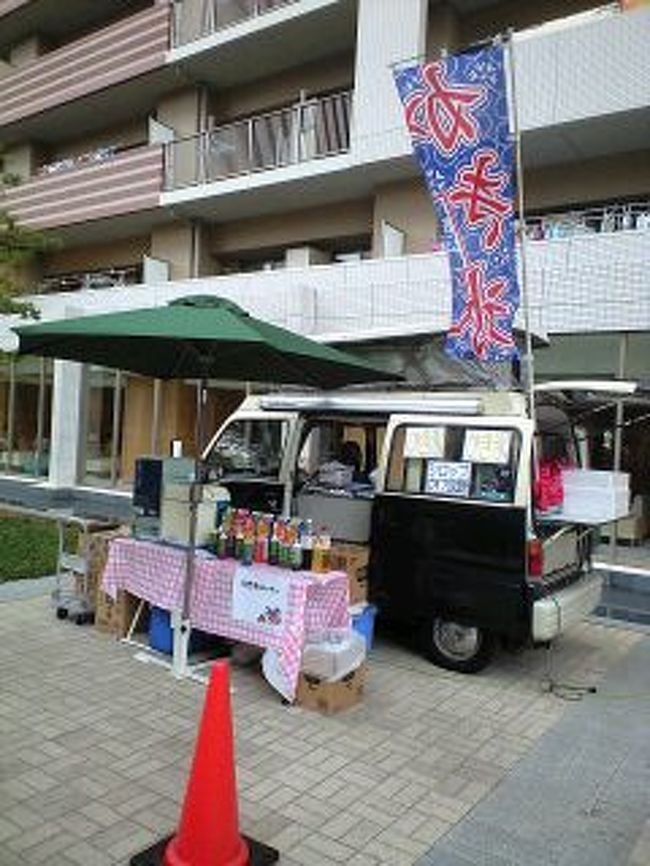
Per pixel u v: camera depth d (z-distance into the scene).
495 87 6.17
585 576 6.28
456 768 4.28
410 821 3.67
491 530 5.52
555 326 9.54
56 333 5.00
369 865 3.28
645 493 8.70
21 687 5.09
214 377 6.19
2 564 8.55
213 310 5.14
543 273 9.63
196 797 3.10
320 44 14.57
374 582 6.12
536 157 11.14
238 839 3.19
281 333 5.37
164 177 15.51
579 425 7.21
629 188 10.84
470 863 3.33
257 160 14.27
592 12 10.55
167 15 15.88
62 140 20.56
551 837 3.59
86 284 18.42
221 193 14.24
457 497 5.74
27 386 16.66
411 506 5.93
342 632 5.23
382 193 13.16
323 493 6.77
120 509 13.88
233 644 5.90
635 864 3.37
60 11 19.77
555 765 4.38
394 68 7.13
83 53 17.58
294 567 5.29
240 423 7.50
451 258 6.57
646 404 7.37
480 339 6.45
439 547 5.77
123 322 4.92
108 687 5.17
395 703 5.22
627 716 5.19
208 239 16.36
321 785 3.99
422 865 3.29
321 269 11.96
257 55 15.14
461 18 12.78
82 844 3.30
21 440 16.83
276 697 5.18
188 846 3.09
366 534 6.45
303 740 4.53
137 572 5.98
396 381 6.93
